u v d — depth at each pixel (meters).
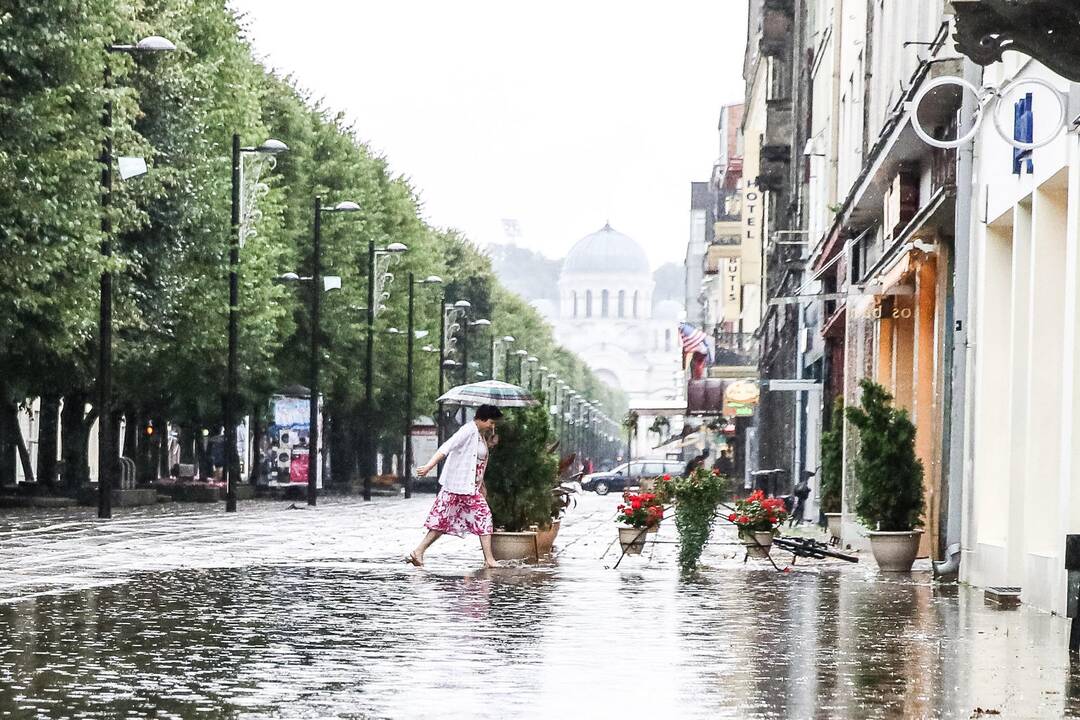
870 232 47.66
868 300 42.06
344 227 92.19
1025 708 12.80
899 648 17.06
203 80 59.62
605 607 21.91
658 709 12.55
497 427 32.94
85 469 70.19
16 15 43.62
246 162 65.88
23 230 44.31
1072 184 22.09
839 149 59.28
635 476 135.00
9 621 18.58
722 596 24.44
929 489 36.09
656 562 34.31
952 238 33.62
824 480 46.03
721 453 131.88
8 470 72.38
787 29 90.06
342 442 108.88
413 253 110.94
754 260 116.38
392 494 109.62
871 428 32.72
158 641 16.73
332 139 94.50
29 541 36.94
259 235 72.25
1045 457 24.05
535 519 32.97
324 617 19.55
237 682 13.79
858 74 52.75
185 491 78.81
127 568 28.00
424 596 23.08
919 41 36.56
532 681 14.09
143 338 61.84
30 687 13.37
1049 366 24.09
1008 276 27.67
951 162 31.08
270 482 77.31
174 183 55.88
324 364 91.94
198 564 29.50
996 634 18.73
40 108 43.47
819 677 14.55
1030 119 24.36
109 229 50.09
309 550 35.38
